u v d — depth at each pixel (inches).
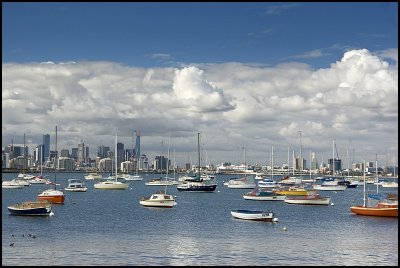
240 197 5974.4
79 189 7066.9
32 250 2367.1
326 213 4069.9
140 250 2384.4
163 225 3299.7
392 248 2480.3
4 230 2997.0
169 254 2299.5
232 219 3624.5
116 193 6855.3
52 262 2126.0
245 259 2208.4
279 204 4972.9
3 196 6225.4
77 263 2110.0
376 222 3474.4
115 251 2356.1
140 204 4773.6
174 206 4594.0
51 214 3713.1
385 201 3909.9
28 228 3093.0
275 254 2316.7
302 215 3937.0
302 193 5802.2
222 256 2265.0
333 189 7367.1
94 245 2507.4
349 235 2888.8
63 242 2591.0
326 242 2642.7
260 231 3034.0
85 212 4097.0
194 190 6894.7
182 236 2819.9
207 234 2901.1
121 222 3447.3
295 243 2603.3
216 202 5216.5
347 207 4640.8
